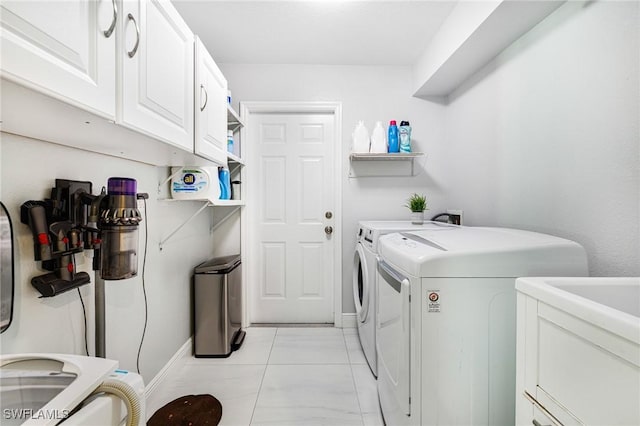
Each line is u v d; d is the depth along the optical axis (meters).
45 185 0.90
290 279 2.57
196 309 1.98
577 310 0.55
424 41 2.05
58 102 0.59
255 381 1.70
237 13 1.75
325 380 1.71
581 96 1.16
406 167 2.45
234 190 2.46
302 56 2.29
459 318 0.96
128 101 0.78
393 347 1.14
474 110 1.98
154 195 1.56
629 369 0.46
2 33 0.48
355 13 1.76
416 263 0.96
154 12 0.92
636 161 0.96
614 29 1.02
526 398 0.69
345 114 2.44
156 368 1.57
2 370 0.63
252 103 2.42
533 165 1.42
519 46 1.52
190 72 1.19
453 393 0.96
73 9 0.61
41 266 0.87
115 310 1.25
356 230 2.47
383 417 1.36
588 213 1.13
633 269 0.97
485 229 1.45
